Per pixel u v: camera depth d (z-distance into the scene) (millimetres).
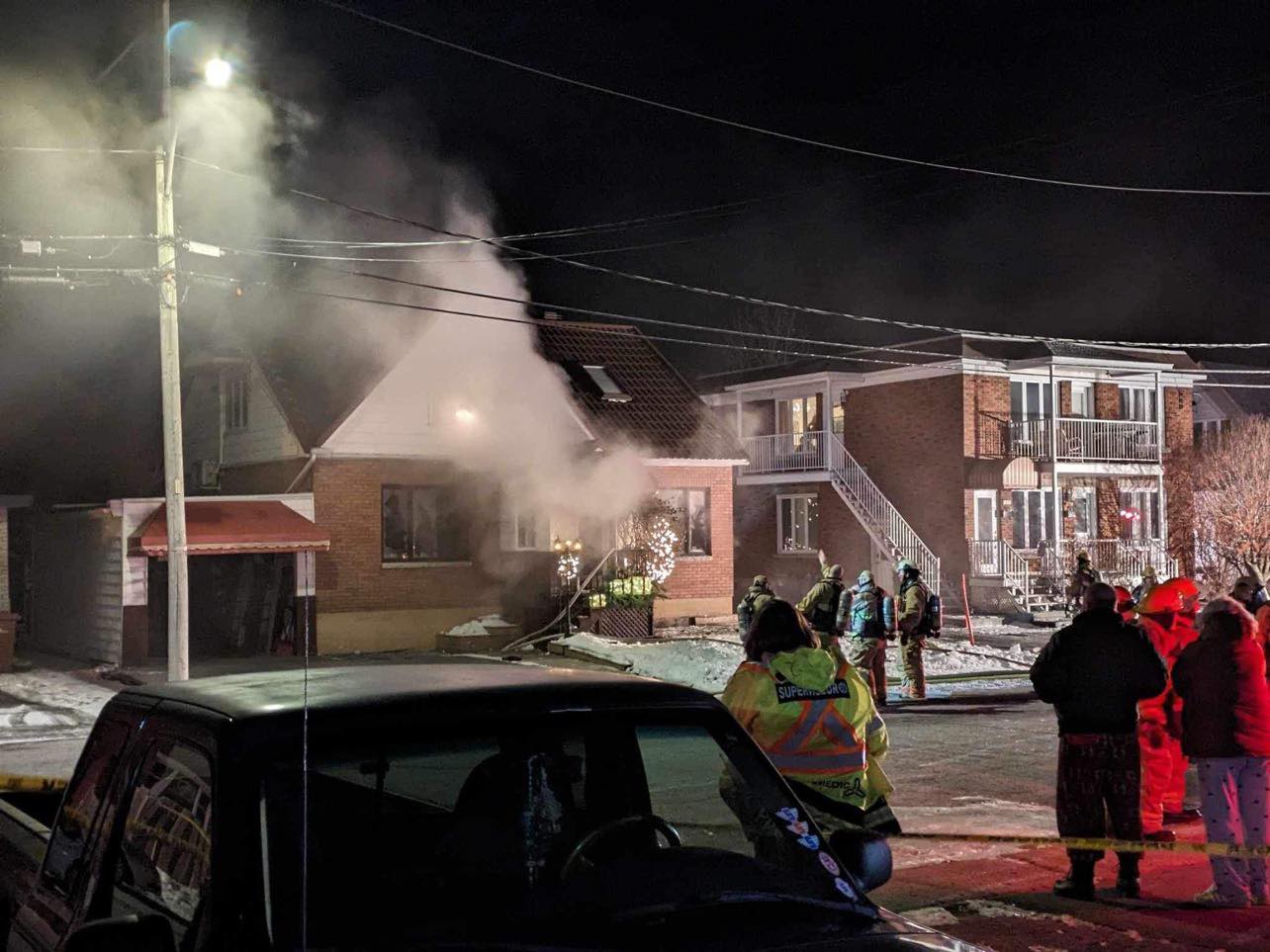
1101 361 34625
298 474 26031
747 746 3441
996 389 34750
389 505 26328
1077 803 7152
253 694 3170
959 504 34031
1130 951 6191
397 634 26109
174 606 16219
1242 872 7164
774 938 2789
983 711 16219
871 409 37156
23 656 26297
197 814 2889
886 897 7234
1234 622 7180
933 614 17328
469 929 2699
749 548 39500
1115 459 35844
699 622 30172
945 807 10203
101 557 24531
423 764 3314
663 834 3283
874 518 34688
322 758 2826
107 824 3449
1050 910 6938
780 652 5418
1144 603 9656
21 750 14828
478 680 3336
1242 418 38969
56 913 3572
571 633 25594
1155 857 8359
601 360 31703
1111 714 7098
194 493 30797
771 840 3254
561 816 3172
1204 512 35844
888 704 16953
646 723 3273
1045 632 28297
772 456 38062
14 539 30438
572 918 2789
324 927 2617
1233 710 7082
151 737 3318
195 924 2711
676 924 2805
